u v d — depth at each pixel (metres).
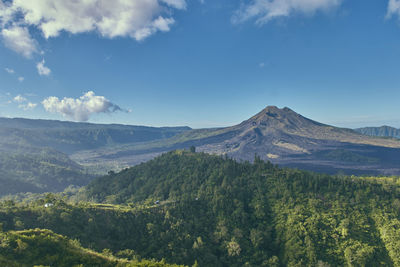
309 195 197.00
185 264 133.25
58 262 80.75
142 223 154.50
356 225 164.62
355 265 137.88
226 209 184.00
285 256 148.00
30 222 123.81
